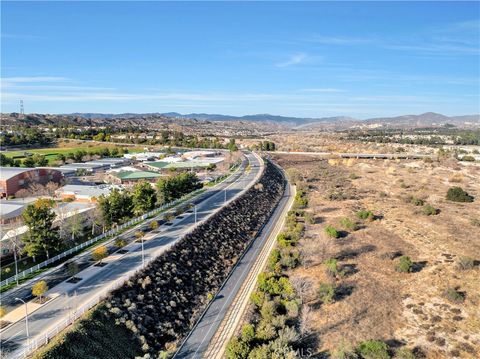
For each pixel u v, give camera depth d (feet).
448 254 231.71
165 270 191.72
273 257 223.71
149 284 175.01
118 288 164.25
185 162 574.97
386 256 228.63
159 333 152.35
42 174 403.75
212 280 203.82
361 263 222.69
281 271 214.07
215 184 431.43
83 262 201.36
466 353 141.59
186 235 236.84
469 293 184.44
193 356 140.77
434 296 182.91
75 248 219.00
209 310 174.81
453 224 294.46
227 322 163.94
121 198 259.19
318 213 335.26
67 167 516.32
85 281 178.29
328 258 228.84
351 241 258.98
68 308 152.97
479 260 222.69
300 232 277.44
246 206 341.00
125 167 532.73
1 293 165.78
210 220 276.41
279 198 414.00
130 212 265.75
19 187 374.22
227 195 367.66
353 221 304.30
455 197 374.63
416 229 281.54
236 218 303.68
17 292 167.02
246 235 282.15
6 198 355.36
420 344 147.23
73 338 130.00
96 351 130.11
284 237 261.65
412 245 250.57
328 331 156.56
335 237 264.52
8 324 141.28
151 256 207.92
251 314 169.17
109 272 188.34
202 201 343.26
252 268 223.71
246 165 588.50
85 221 259.80
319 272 212.02
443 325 159.22
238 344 137.39
